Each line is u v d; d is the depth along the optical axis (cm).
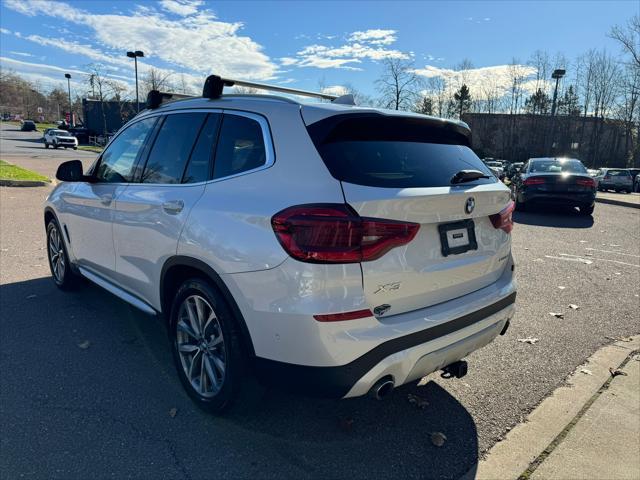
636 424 304
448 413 314
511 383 355
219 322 274
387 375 245
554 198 1202
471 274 291
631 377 365
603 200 1966
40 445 267
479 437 290
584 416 312
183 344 313
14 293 509
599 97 5997
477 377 364
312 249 228
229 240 260
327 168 243
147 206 333
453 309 270
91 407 305
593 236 960
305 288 230
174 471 252
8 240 736
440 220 261
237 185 274
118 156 404
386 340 237
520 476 257
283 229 237
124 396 319
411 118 289
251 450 271
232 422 295
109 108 5381
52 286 535
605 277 646
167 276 318
